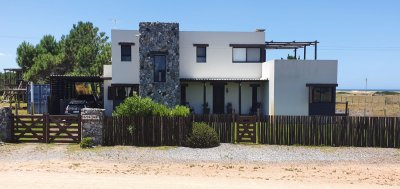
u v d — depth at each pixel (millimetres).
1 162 14977
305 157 16703
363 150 18141
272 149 18109
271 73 28906
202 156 16688
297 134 19062
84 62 44875
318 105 28328
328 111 28422
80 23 50938
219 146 18641
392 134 18750
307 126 19062
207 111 31562
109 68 32375
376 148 18609
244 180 12508
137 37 31094
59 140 19109
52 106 31969
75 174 12883
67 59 46156
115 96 31469
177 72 29438
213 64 31750
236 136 19422
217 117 19344
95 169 13922
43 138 19109
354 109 45125
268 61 29891
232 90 32219
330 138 18984
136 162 15453
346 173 13992
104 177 12461
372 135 18875
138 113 18859
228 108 31859
